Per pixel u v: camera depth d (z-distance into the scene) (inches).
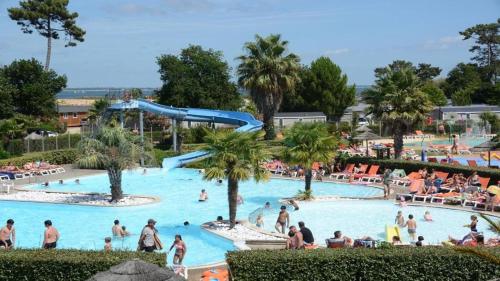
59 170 1882.4
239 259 628.7
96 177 1822.1
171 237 1032.2
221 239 982.4
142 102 2082.9
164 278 454.9
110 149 1320.1
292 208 1250.6
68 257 627.5
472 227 909.8
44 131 2763.3
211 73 3390.7
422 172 1508.4
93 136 1334.9
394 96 1683.1
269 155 1052.5
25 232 1104.2
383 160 1674.5
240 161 1012.5
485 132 3277.6
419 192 1328.7
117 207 1301.7
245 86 2511.1
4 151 2022.6
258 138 1055.6
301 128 1342.3
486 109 3895.2
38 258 625.6
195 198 1443.2
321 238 997.8
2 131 2116.1
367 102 1771.7
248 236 977.5
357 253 636.7
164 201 1398.9
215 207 1322.6
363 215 1184.8
